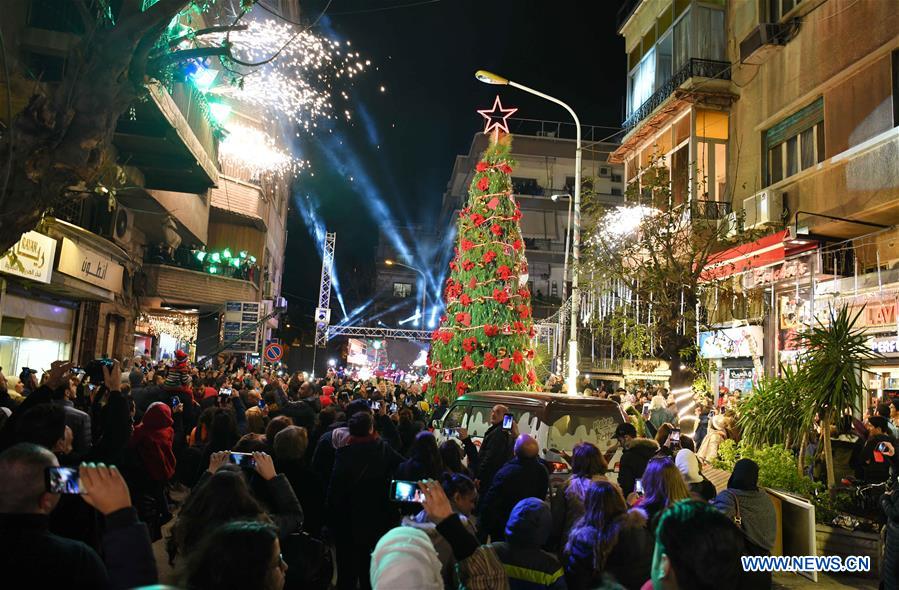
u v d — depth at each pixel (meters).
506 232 16.75
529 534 4.14
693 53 21.88
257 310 28.47
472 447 8.77
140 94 7.97
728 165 21.17
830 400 9.34
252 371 23.69
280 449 5.86
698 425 14.51
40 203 7.15
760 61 19.62
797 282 16.86
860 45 15.99
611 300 19.86
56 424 4.58
